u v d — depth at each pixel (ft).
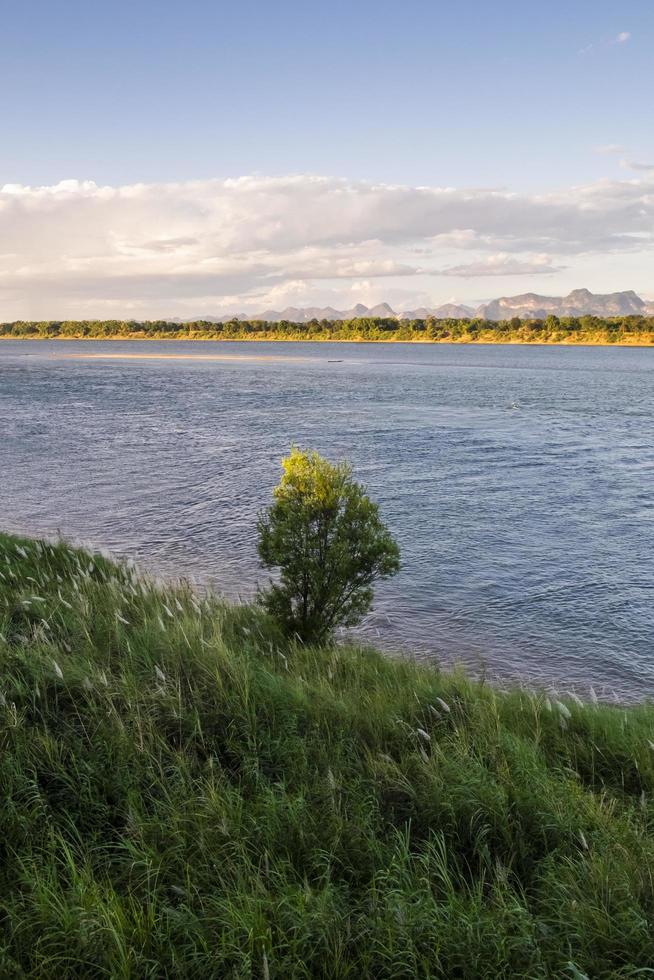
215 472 97.86
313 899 12.96
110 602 30.81
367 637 42.34
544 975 11.85
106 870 13.71
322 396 220.43
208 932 12.49
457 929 12.48
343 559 33.78
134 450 116.37
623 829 16.10
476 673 37.37
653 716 26.81
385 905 13.19
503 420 161.58
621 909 13.29
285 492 35.12
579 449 119.65
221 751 18.60
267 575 53.83
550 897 13.60
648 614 47.16
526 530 68.59
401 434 137.28
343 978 11.85
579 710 24.29
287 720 19.84
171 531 66.64
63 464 102.58
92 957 11.99
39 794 15.58
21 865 13.34
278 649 29.68
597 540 65.36
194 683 21.47
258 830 15.01
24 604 28.25
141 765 17.04
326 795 16.37
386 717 20.99
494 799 16.39
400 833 15.10
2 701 18.02
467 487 88.33
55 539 62.34
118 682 20.45
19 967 11.64
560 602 49.24
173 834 14.69
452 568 56.75
